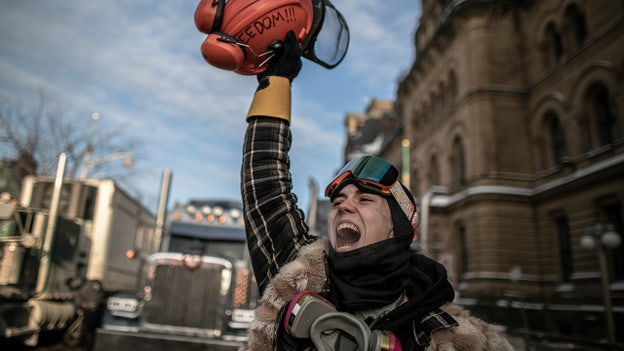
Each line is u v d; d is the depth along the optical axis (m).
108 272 10.28
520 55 24.67
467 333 1.11
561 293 18.77
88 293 8.82
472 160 24.09
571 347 11.51
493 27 24.94
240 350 1.27
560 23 21.27
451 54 27.78
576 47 20.39
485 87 24.08
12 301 7.14
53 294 8.03
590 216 18.23
